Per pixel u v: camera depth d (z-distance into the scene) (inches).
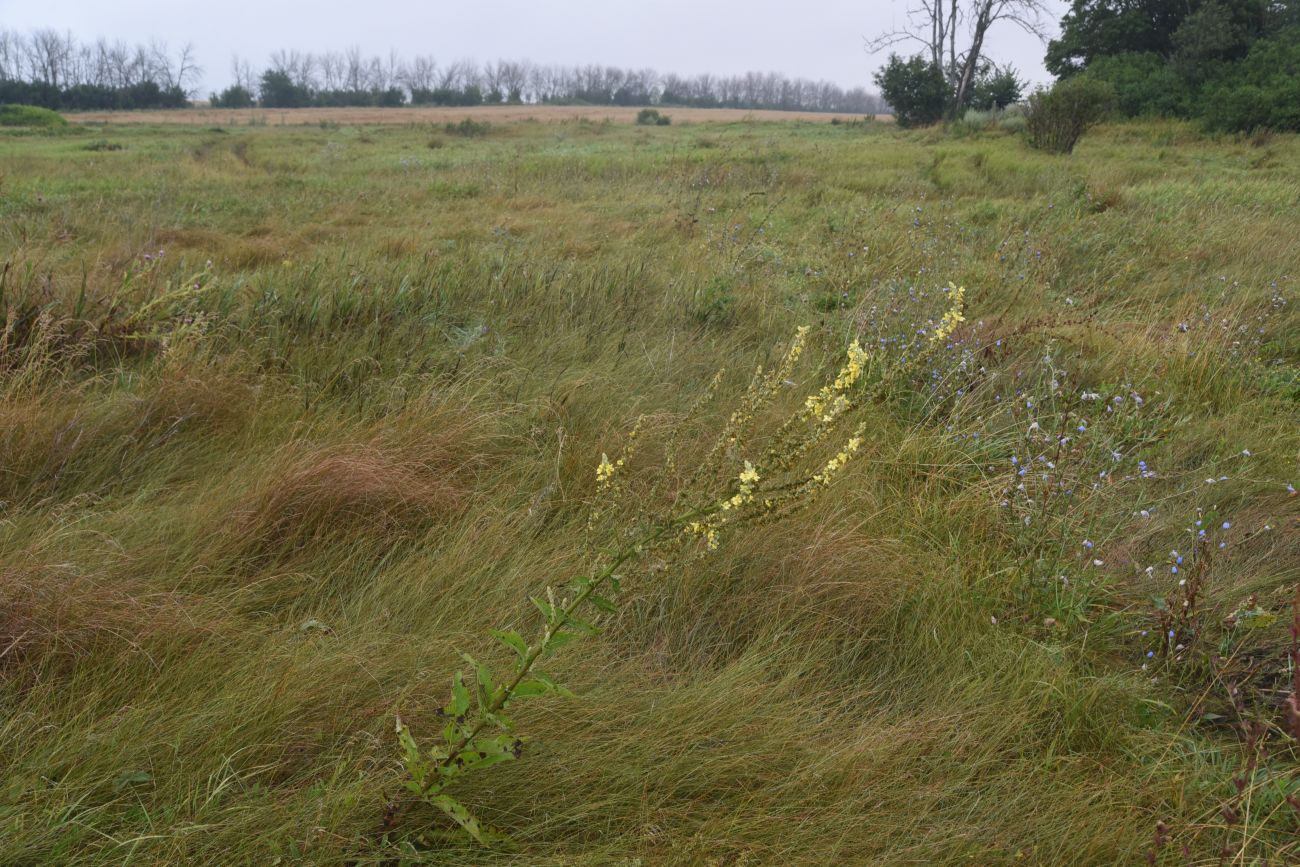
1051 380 200.8
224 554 122.6
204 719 91.7
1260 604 133.6
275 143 1305.4
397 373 191.9
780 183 614.5
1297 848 88.3
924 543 145.4
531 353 215.3
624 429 169.9
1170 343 231.9
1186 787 97.3
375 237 393.7
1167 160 786.8
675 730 98.7
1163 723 110.0
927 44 1627.7
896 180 636.1
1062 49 1526.8
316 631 109.3
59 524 121.7
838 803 90.7
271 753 90.7
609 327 239.1
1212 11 1259.2
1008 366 220.2
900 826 89.4
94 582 108.0
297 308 215.2
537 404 178.4
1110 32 1446.9
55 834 77.0
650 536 81.5
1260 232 384.2
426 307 233.5
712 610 123.6
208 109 3538.4
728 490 80.7
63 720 91.2
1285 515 160.1
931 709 107.6
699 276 295.6
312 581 120.7
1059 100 840.3
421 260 284.5
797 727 102.0
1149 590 138.9
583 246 370.9
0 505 127.3
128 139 1433.3
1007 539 147.9
